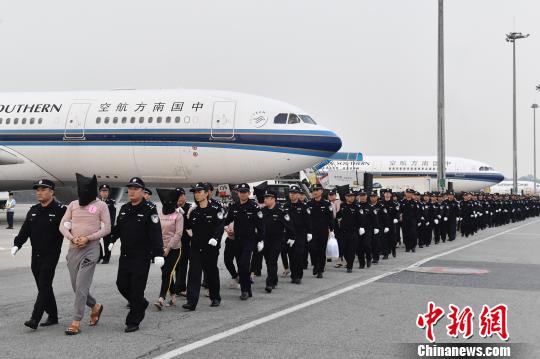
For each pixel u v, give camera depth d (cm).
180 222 986
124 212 834
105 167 2734
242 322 870
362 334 792
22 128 2806
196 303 967
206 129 2586
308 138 2583
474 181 5834
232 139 2570
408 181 4616
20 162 2809
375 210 1551
